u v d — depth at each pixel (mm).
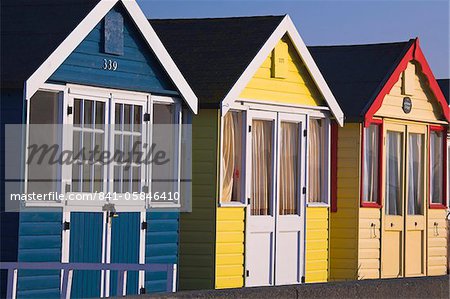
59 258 15508
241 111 19312
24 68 14984
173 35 20641
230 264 18922
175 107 17672
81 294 15859
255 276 19484
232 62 19234
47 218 15336
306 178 20766
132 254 16828
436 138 24703
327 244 21438
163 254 17453
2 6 16344
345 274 22125
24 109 14875
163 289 17453
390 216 23047
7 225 15008
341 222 22172
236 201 19203
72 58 15766
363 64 23344
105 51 16266
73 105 15805
